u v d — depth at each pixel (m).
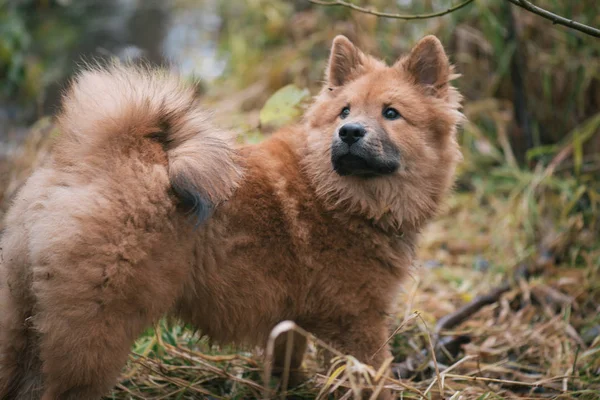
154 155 3.52
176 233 3.52
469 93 8.43
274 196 3.87
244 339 4.00
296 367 4.44
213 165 3.52
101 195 3.34
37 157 6.99
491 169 8.03
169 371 4.46
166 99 3.62
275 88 9.02
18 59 10.62
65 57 12.11
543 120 7.90
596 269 5.79
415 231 4.22
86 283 3.27
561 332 5.12
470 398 4.06
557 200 6.81
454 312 5.40
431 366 4.69
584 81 7.56
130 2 15.59
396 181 4.07
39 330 3.31
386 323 4.09
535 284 5.73
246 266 3.76
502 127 7.90
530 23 7.93
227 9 14.29
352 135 3.87
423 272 6.28
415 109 4.15
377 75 4.32
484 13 7.71
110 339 3.37
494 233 6.74
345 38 4.48
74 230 3.27
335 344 3.98
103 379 3.42
